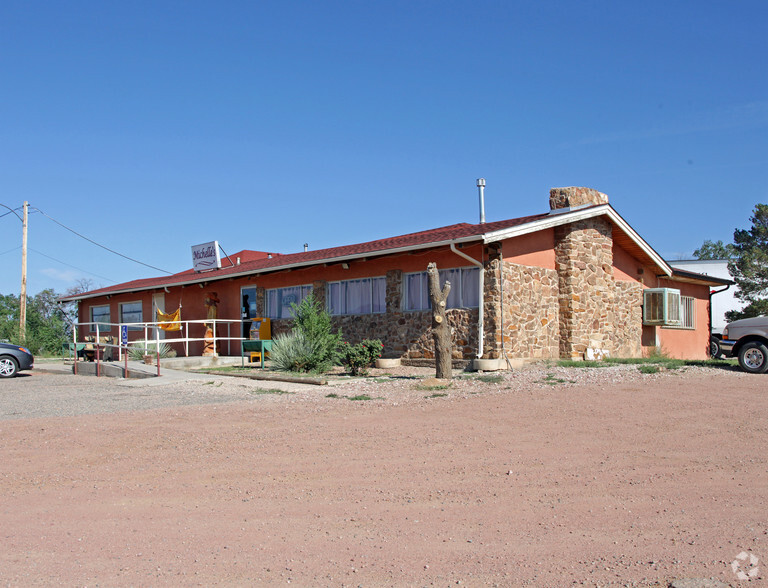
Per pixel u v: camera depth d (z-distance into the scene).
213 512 5.50
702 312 24.62
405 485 6.09
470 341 15.87
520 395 10.58
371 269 18.56
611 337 18.45
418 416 9.19
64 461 7.29
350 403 10.60
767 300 32.50
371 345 15.49
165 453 7.54
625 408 9.26
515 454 7.04
